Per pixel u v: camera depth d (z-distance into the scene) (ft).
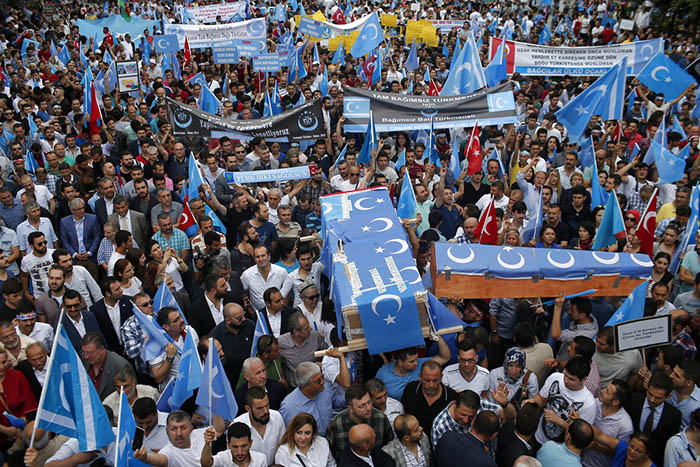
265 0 120.98
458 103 40.34
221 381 17.87
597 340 21.34
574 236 33.96
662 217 34.06
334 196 25.00
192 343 18.33
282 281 27.45
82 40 81.15
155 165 38.06
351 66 72.08
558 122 47.14
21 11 103.04
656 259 26.96
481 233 29.22
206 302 25.08
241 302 26.81
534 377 20.54
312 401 19.69
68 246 32.19
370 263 21.30
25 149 43.98
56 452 17.38
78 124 48.73
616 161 40.50
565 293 22.56
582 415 18.81
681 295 26.12
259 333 21.76
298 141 43.45
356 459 17.03
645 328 19.70
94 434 16.29
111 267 28.53
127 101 53.67
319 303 25.40
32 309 23.12
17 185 37.63
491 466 16.94
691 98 55.06
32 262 27.84
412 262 21.27
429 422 19.56
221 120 40.88
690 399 19.62
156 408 18.43
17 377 20.77
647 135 47.75
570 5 108.99
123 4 104.99
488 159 41.96
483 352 22.82
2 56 73.46
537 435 19.88
